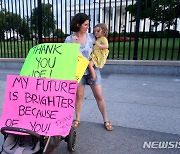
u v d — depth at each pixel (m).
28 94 2.41
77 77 2.68
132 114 3.91
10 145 2.24
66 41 3.09
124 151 2.81
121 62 7.17
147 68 7.00
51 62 2.54
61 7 7.65
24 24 8.23
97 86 3.27
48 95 2.37
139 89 5.43
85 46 3.00
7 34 8.48
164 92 5.17
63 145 2.96
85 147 2.90
